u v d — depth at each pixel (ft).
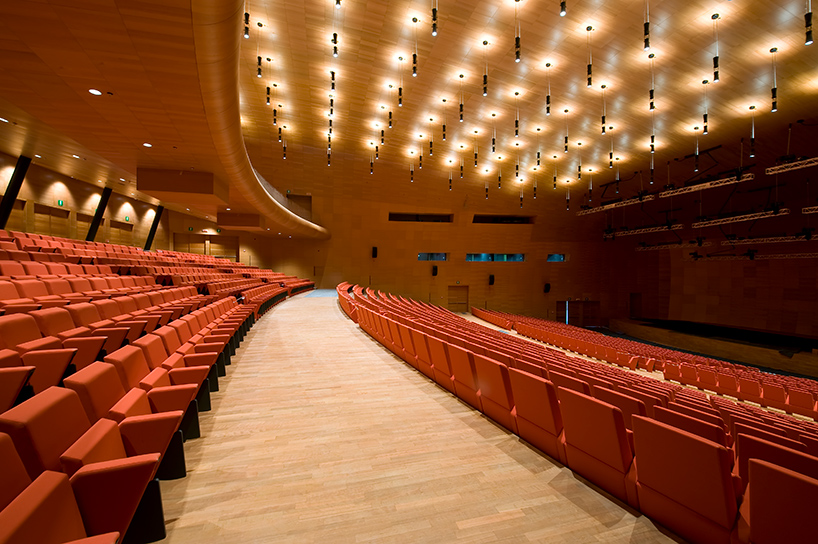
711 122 30.14
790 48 21.31
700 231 54.75
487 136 37.68
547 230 62.39
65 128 19.10
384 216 59.36
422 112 33.86
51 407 4.23
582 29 21.94
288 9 22.38
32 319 8.00
